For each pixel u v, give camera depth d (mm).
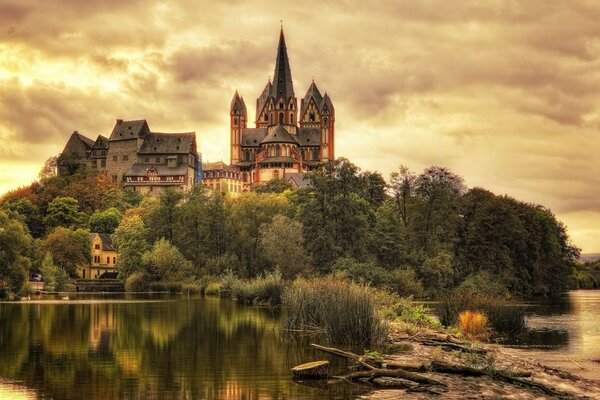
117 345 41031
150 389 28422
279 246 101188
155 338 44438
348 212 103500
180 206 140250
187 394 27578
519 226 111062
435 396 27625
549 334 50531
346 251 101938
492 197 115000
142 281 123500
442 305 54469
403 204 120562
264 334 46594
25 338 44344
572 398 28250
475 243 110375
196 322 55406
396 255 104062
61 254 157000
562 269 124812
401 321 50156
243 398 26922
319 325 48250
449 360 35062
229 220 125562
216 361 35281
